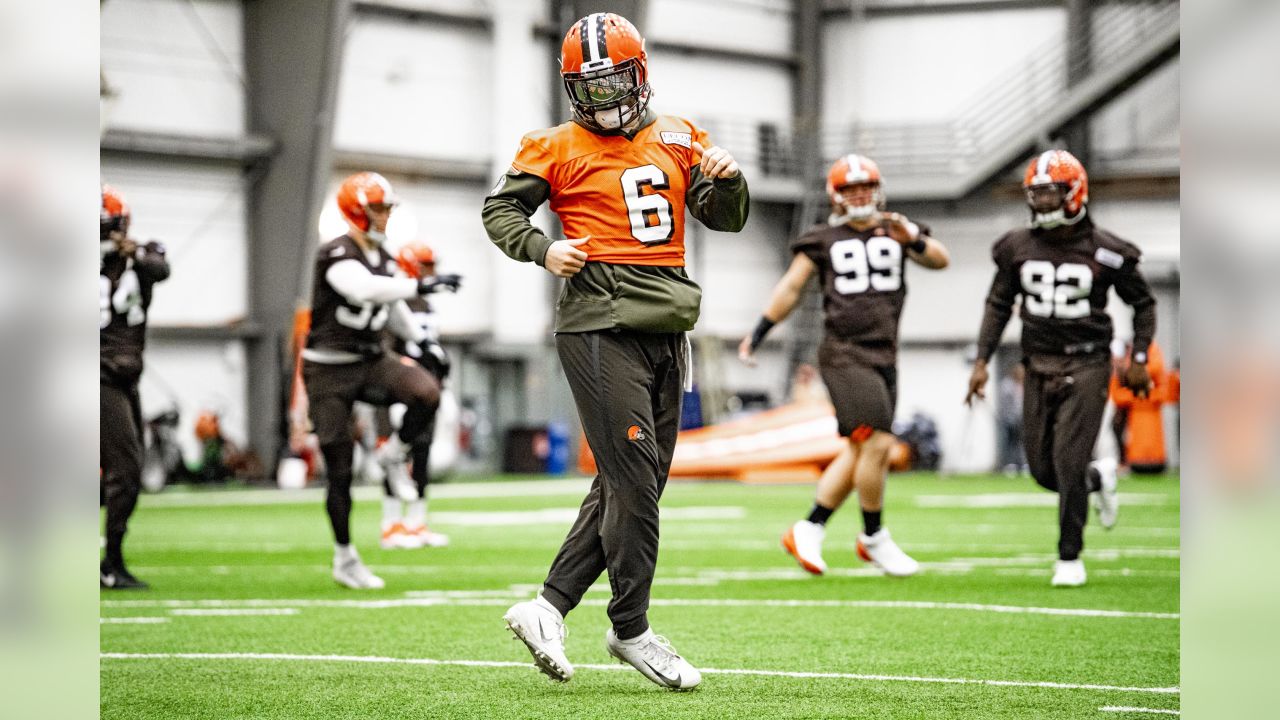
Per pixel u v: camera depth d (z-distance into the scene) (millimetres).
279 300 41906
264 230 42156
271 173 41969
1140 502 27500
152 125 40625
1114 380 27562
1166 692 7246
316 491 37969
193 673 8164
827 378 13742
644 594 7281
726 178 7133
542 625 7227
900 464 45250
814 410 40000
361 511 28047
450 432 40312
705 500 30297
